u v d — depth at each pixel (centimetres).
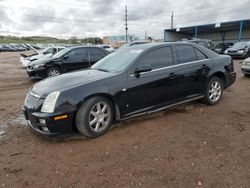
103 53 1061
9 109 570
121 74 414
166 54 475
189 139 377
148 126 432
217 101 560
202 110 518
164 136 390
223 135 390
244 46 1962
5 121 484
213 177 279
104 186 268
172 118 471
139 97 433
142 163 312
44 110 358
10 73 1266
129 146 359
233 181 271
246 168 296
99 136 394
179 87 486
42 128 365
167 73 463
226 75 565
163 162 312
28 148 362
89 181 278
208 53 546
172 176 282
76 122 373
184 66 491
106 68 464
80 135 400
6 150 358
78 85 378
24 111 396
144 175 286
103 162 317
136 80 426
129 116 427
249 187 261
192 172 289
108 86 395
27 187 270
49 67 953
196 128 420
